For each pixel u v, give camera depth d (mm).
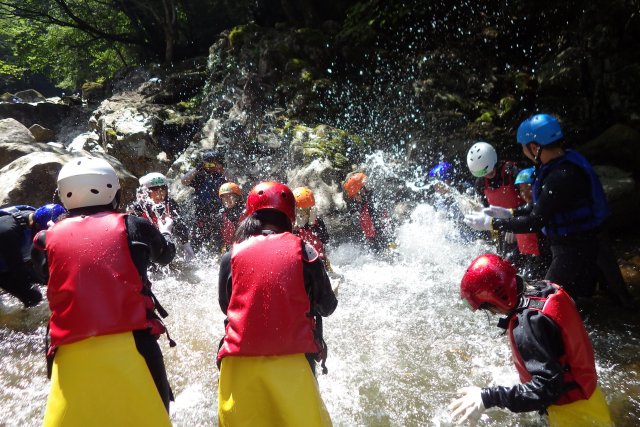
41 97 16391
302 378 2250
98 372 2170
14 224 4559
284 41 9117
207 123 8641
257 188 2482
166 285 5391
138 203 5566
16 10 16031
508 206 4379
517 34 8633
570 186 3467
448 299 4770
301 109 8281
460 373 3529
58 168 6590
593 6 7430
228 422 2260
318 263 2361
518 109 7840
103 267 2229
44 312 4871
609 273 4121
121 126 9211
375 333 4160
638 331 3951
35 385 3646
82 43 16828
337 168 7031
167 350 4027
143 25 15711
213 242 6258
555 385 2227
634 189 5809
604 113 7344
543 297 2355
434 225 6039
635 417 2963
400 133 7840
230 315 2299
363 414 3127
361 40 9211
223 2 14219
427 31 9125
